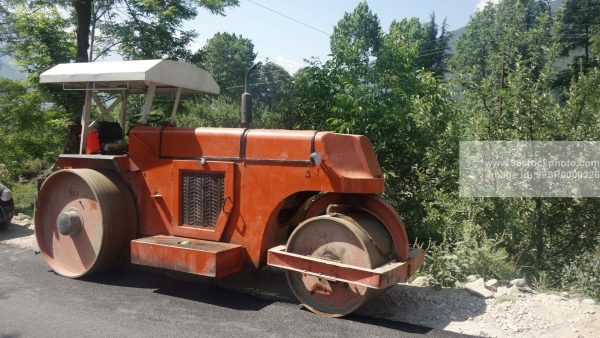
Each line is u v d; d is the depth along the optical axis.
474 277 5.73
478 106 7.61
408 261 4.97
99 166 6.30
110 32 13.68
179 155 5.75
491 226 6.83
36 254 7.18
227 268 5.13
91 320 4.63
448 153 7.70
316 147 5.02
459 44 49.34
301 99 10.80
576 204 6.64
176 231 5.73
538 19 7.91
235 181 5.41
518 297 5.16
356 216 5.03
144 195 5.98
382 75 9.90
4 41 13.23
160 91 6.91
